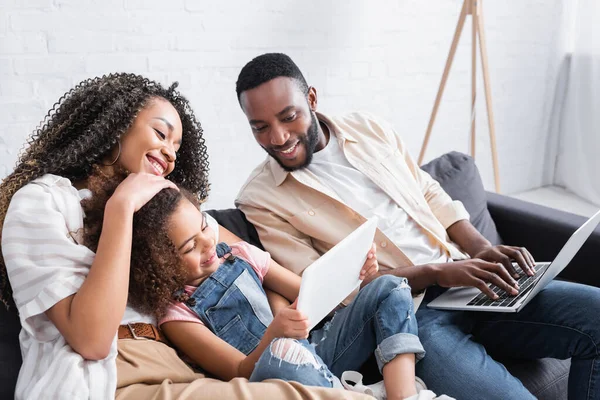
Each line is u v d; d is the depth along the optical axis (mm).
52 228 1181
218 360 1290
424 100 3275
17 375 1229
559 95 3670
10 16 2336
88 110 1360
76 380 1086
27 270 1145
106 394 1101
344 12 2939
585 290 1542
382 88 3145
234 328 1390
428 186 1910
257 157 2979
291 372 1170
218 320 1378
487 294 1532
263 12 2768
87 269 1168
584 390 1479
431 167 2033
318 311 1302
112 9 2490
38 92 2459
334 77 3010
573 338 1496
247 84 1646
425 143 3049
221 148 2871
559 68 3615
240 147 2916
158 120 1379
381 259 1706
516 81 3494
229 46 2746
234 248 1521
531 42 3465
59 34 2428
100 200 1287
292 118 1646
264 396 1080
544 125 3689
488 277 1543
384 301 1403
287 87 1638
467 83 3367
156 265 1262
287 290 1541
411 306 1418
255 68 1645
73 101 1389
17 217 1190
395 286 1422
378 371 1518
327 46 2949
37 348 1170
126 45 2555
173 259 1274
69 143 1355
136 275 1265
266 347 1233
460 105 3387
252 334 1403
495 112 3488
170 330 1321
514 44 3414
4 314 1295
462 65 3322
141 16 2547
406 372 1346
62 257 1160
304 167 1726
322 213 1698
